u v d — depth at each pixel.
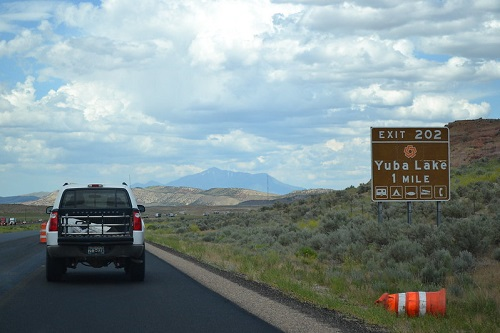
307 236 37.78
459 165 82.31
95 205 17.91
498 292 15.30
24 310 12.48
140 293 15.33
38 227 102.81
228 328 10.61
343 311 12.71
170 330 10.38
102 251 16.77
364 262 24.11
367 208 54.88
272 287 17.02
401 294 12.51
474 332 10.49
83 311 12.38
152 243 44.12
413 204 48.47
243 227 64.38
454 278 18.31
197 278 19.05
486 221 28.22
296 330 10.55
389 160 33.62
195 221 96.00
